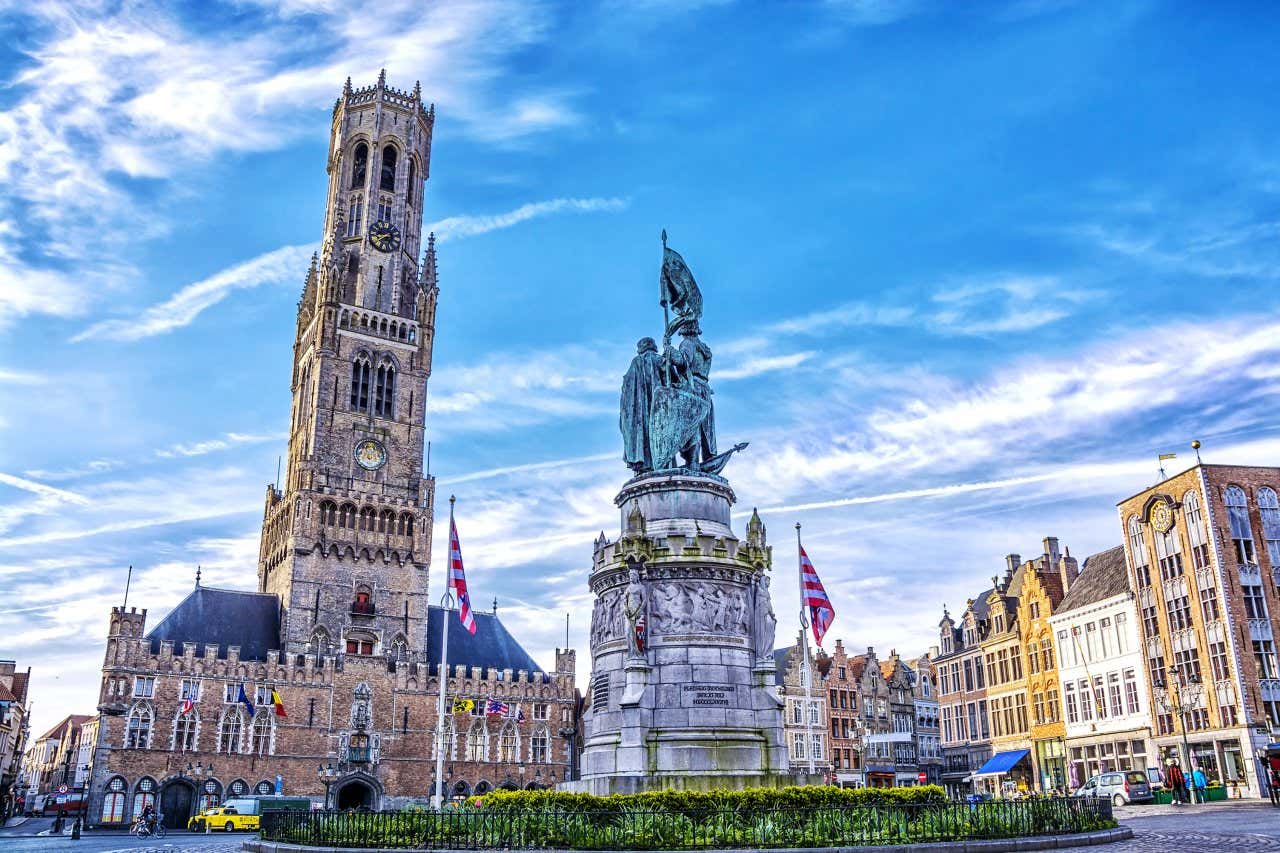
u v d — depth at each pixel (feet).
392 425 342.64
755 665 94.02
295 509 314.76
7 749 407.85
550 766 319.06
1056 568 258.37
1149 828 96.94
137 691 268.62
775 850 66.95
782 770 88.58
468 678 315.37
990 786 267.18
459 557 175.01
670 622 92.12
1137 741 211.41
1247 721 179.11
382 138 384.06
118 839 177.17
